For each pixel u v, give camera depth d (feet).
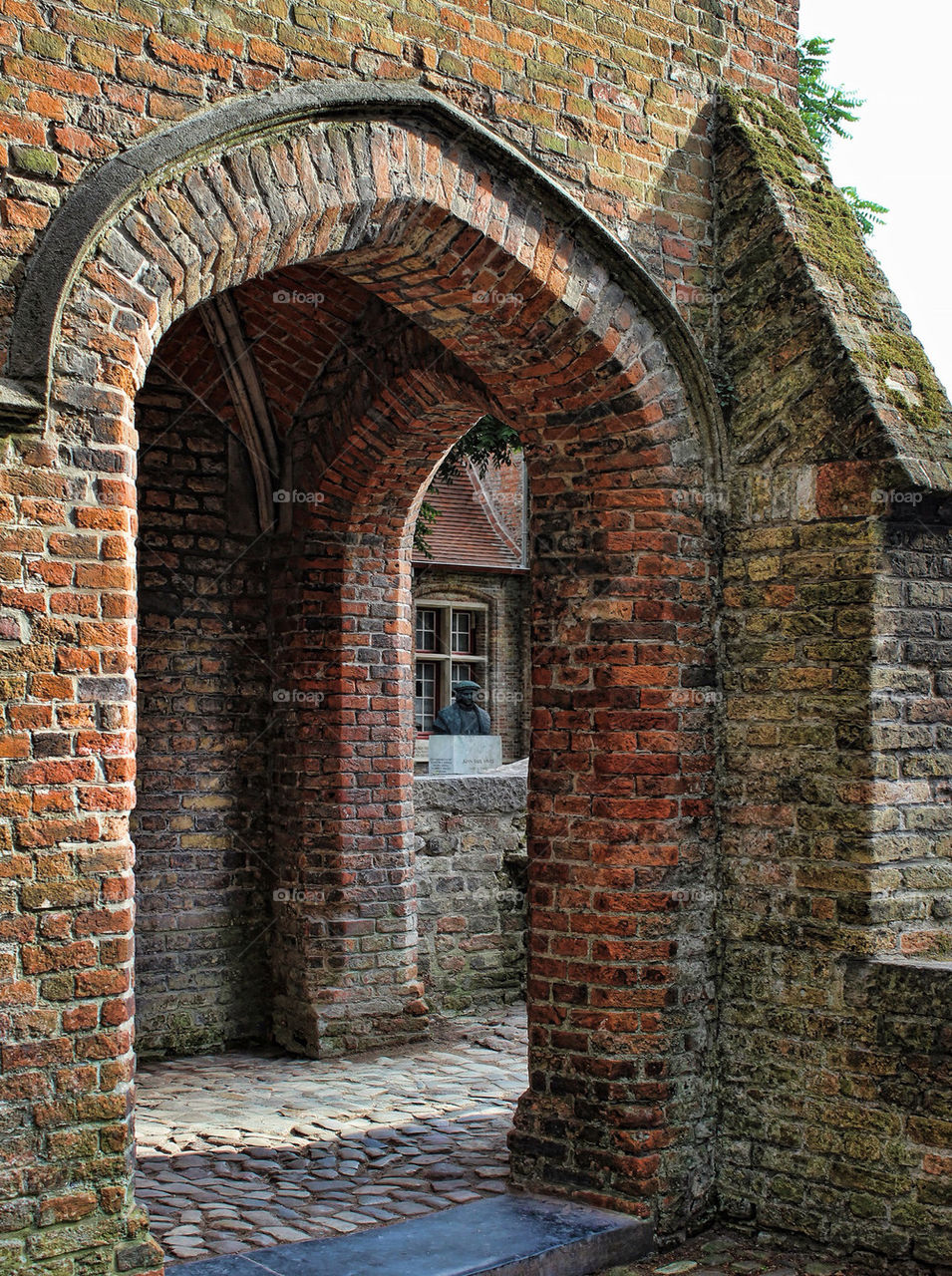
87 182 14.28
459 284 18.42
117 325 14.38
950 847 19.15
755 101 21.24
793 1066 18.90
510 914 32.81
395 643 28.68
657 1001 18.94
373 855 28.37
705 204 20.52
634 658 19.19
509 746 75.20
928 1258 17.38
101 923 14.02
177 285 15.03
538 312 18.60
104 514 14.16
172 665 28.14
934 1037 17.48
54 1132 13.67
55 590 13.85
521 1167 19.83
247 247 15.75
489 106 18.08
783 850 19.16
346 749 27.99
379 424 25.91
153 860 27.84
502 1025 30.60
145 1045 27.50
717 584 19.99
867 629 18.40
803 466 19.16
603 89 19.42
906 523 18.83
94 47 14.53
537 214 18.29
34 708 13.70
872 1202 17.97
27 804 13.64
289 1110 23.85
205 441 28.60
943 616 19.21
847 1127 18.28
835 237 20.47
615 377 19.03
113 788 14.14
